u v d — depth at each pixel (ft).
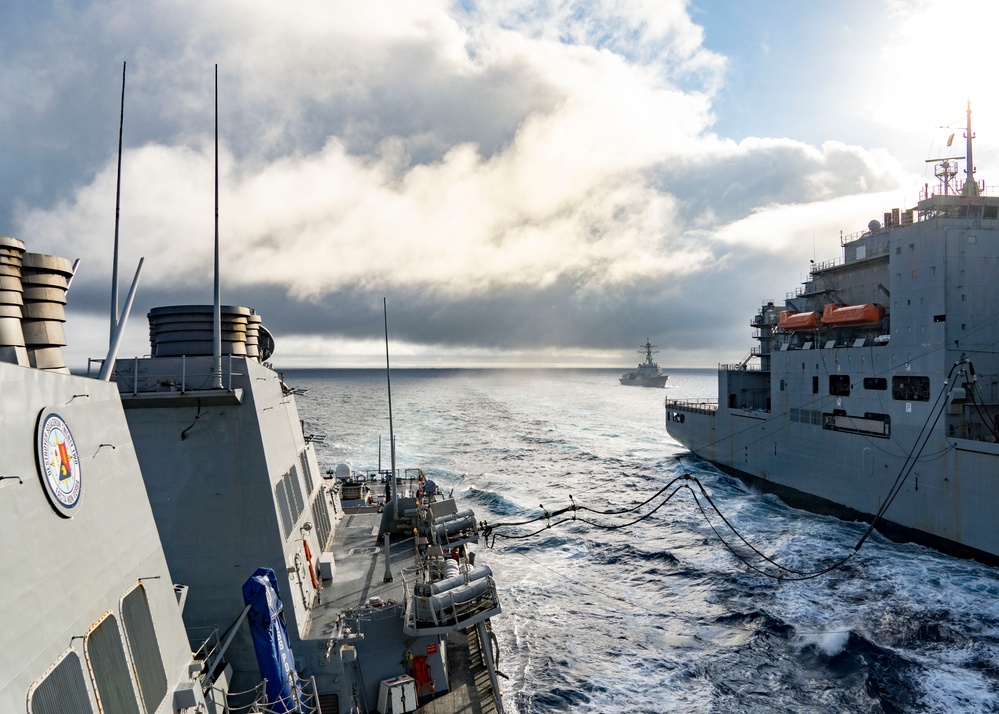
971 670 93.81
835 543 151.64
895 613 112.16
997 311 142.31
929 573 129.49
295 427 87.35
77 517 35.17
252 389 62.75
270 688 51.24
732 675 93.15
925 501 144.87
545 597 122.31
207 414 62.08
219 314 60.64
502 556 147.23
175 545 61.00
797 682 91.50
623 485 221.66
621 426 403.13
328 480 115.44
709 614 114.73
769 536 160.04
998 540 127.54
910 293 150.20
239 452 62.18
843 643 101.76
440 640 67.56
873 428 160.97
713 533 163.63
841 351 173.06
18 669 27.76
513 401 636.89
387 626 64.54
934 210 149.18
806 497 187.52
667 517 180.24
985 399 141.28
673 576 133.59
